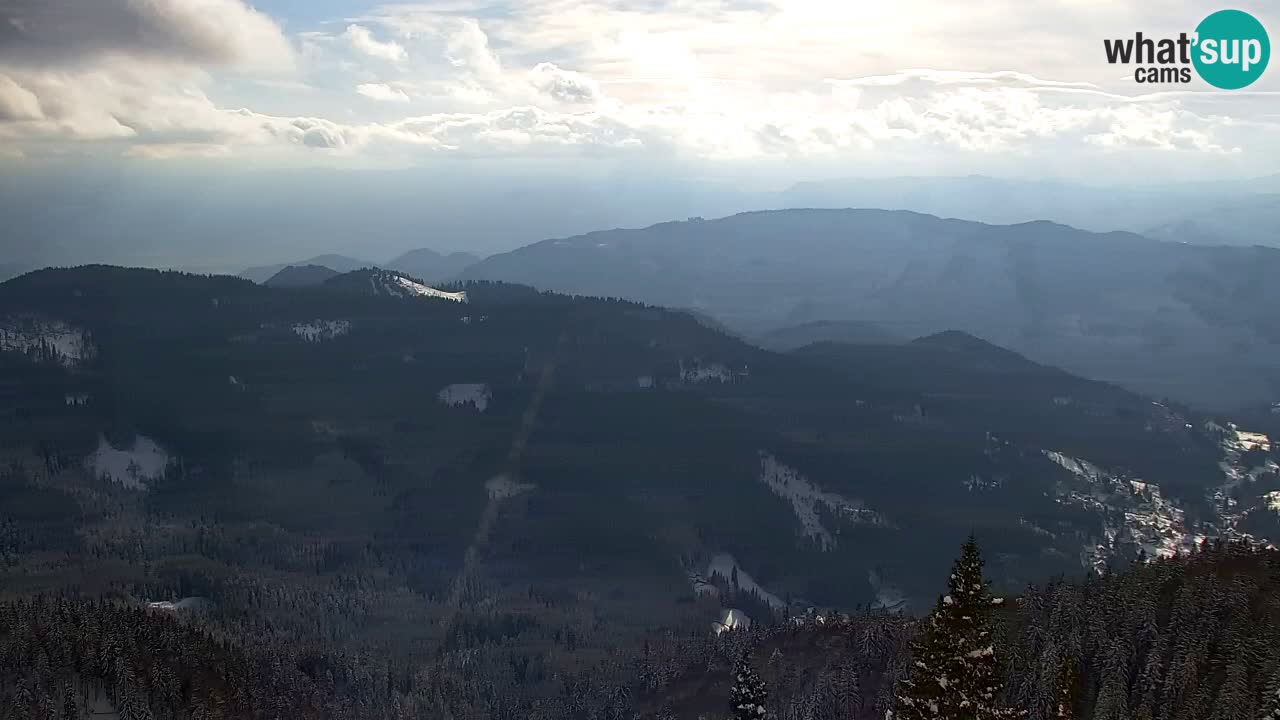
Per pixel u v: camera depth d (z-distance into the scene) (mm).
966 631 47156
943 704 46438
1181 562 157875
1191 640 133625
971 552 48281
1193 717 123312
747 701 159500
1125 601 147375
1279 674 114750
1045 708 131500
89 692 195000
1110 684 131500
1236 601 138000
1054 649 139625
